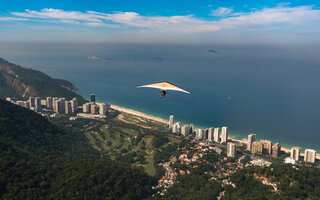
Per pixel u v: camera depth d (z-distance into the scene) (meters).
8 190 103.19
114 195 118.44
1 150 129.75
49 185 114.38
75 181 117.81
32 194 103.31
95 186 118.88
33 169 121.12
